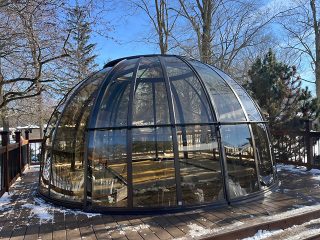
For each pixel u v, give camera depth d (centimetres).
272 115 1014
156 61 635
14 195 672
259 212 520
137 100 571
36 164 1163
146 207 532
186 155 555
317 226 493
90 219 506
